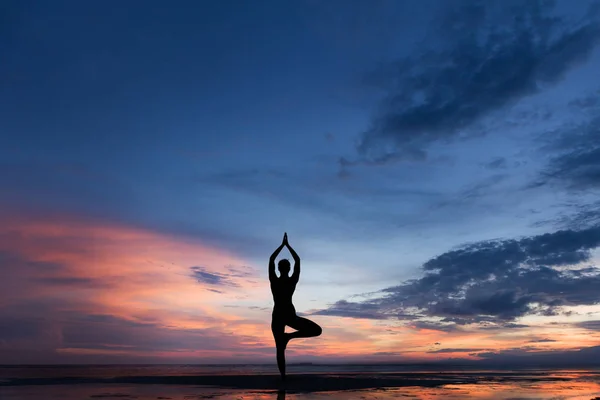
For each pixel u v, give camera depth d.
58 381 9.14
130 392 6.56
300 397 5.87
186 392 6.59
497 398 5.95
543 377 11.28
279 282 8.26
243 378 9.45
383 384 8.22
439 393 6.63
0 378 10.38
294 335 8.20
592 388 7.75
